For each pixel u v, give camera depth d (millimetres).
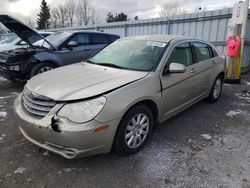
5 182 2428
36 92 2686
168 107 3420
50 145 2543
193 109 4625
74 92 2543
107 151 2625
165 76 3252
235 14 6789
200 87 4238
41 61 5930
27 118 2594
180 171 2648
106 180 2492
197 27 9141
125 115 2705
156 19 10727
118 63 3510
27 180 2465
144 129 3064
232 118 4215
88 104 2439
